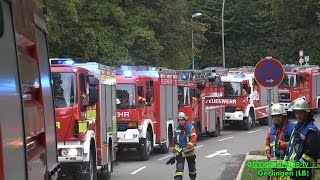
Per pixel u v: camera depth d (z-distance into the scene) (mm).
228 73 31938
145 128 18453
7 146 3732
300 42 55781
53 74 11742
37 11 5770
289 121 8523
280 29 59031
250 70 34375
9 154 3781
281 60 57531
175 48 33938
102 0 27109
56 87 11695
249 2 61281
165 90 21047
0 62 3758
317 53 54156
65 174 11938
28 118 4668
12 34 4230
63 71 11781
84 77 12211
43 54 6105
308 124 6957
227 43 62938
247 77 31016
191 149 12055
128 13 29359
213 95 27719
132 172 15648
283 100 36719
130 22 28906
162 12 31641
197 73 25562
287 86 36750
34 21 5473
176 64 35219
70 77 11758
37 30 5766
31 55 5328
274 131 8641
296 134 7051
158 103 20203
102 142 13648
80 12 25875
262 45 60969
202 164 17016
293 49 56562
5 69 3896
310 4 50375
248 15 61375
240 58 61938
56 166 6289
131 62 28719
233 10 61656
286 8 52094
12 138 3912
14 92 4133
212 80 27094
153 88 19938
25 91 4727
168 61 34344
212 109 26578
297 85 36688
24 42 4840
